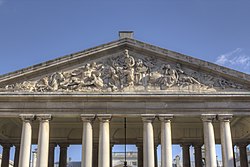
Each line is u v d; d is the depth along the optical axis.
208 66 41.84
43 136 39.66
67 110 40.66
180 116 40.81
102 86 41.38
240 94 41.00
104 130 40.06
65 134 53.06
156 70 42.09
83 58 42.28
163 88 41.41
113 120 48.16
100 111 40.69
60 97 40.75
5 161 51.62
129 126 51.62
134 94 40.84
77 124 50.31
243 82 41.69
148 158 39.09
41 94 40.72
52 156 52.16
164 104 41.00
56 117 41.53
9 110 40.50
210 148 39.50
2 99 40.75
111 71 41.75
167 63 42.50
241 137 52.38
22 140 39.50
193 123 50.22
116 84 41.47
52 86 41.28
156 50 42.22
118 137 54.44
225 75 41.97
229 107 40.97
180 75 42.03
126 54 42.34
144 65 42.25
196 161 52.31
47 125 40.25
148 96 40.84
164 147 39.56
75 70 42.00
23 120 40.28
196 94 41.00
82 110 40.66
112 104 40.91
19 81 41.56
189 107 40.94
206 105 41.03
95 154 51.25
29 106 40.66
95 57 42.50
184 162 52.34
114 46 42.34
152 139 39.84
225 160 39.16
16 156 52.12
